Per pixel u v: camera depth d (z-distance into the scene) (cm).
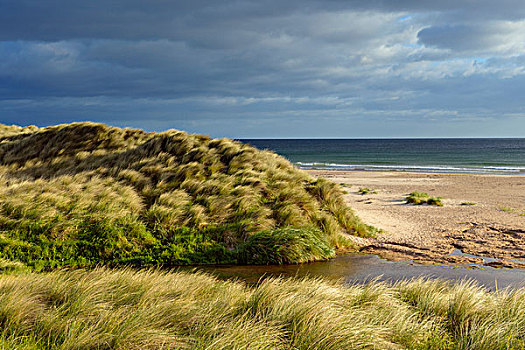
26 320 450
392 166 6394
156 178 1580
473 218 1673
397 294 654
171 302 525
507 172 5019
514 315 539
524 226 1478
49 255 1043
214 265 1055
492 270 966
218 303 539
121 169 1678
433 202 2141
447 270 970
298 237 1105
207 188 1447
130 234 1141
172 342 418
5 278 648
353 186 3291
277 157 1927
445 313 579
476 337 474
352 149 15438
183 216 1257
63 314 479
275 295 558
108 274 670
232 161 1720
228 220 1269
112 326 434
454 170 5412
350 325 470
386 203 2234
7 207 1209
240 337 423
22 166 1892
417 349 464
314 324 469
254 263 1065
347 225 1418
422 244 1252
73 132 2208
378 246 1247
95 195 1371
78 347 393
